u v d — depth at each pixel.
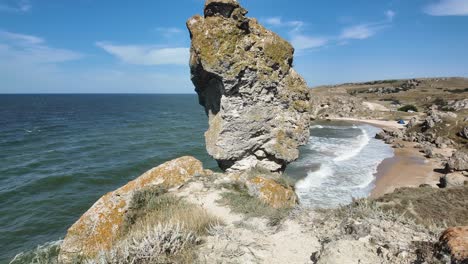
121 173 32.16
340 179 28.47
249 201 10.53
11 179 29.19
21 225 19.39
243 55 12.34
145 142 49.91
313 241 6.79
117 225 9.07
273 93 13.33
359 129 69.19
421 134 51.81
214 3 11.95
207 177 12.44
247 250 6.50
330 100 108.38
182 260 6.07
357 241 5.80
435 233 6.18
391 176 29.77
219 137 13.12
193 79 14.73
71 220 20.44
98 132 59.69
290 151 13.70
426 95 122.06
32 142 48.00
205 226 7.98
